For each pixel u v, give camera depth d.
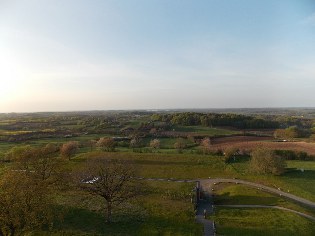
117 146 144.38
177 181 93.44
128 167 73.75
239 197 78.56
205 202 76.81
